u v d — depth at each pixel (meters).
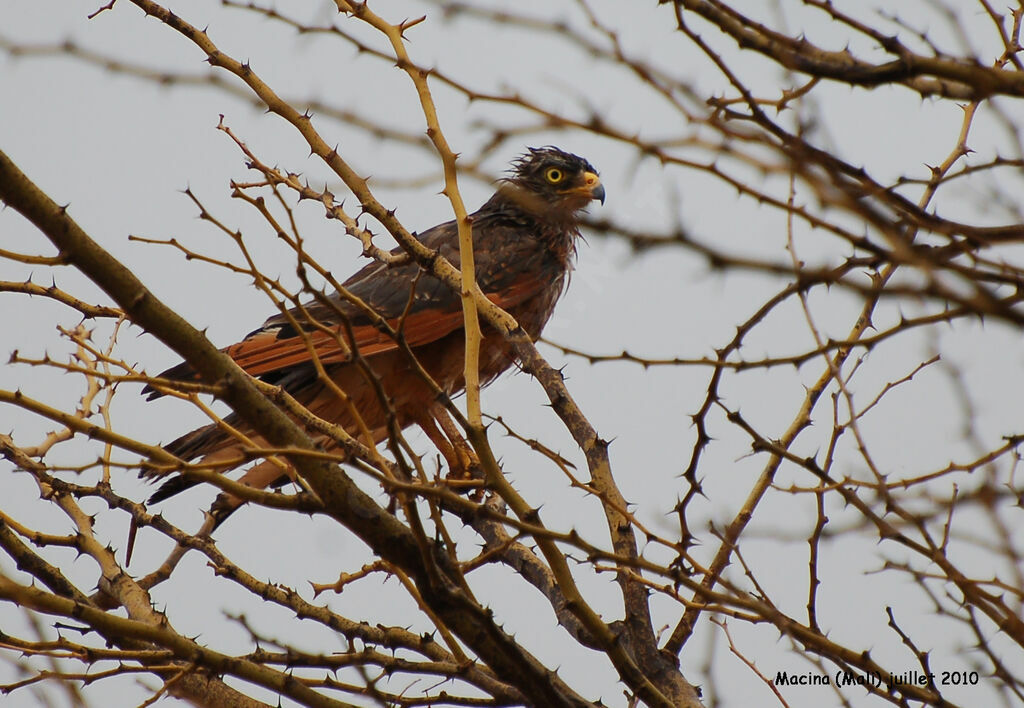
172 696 7.65
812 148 4.80
